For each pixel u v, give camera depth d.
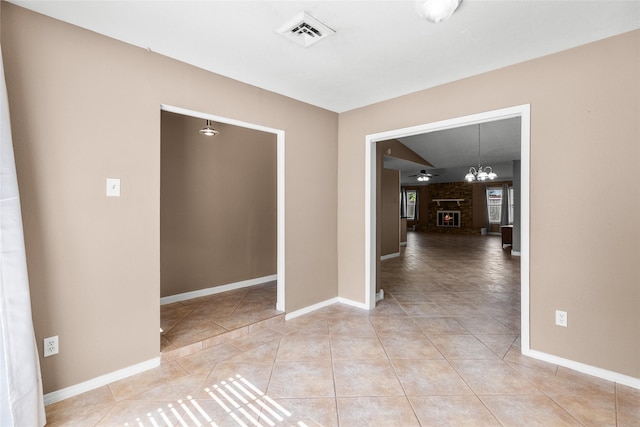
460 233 14.36
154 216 2.40
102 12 1.91
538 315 2.49
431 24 2.05
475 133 6.75
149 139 2.37
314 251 3.67
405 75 2.82
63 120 2.00
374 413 1.87
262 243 4.75
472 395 2.04
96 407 1.93
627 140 2.13
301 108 3.51
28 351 1.69
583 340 2.30
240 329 2.96
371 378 2.25
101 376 2.16
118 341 2.23
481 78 2.77
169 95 2.48
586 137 2.27
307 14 1.94
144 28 2.09
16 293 1.66
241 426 1.77
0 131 1.63
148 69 2.37
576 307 2.33
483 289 4.64
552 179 2.41
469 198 14.20
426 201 15.38
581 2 1.82
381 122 3.51
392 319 3.40
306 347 2.74
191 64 2.61
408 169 10.12
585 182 2.28
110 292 2.20
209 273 4.13
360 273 3.76
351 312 3.61
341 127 3.90
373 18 1.99
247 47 2.34
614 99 2.17
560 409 1.89
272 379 2.24
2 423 1.59
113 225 2.20
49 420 1.81
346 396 2.04
